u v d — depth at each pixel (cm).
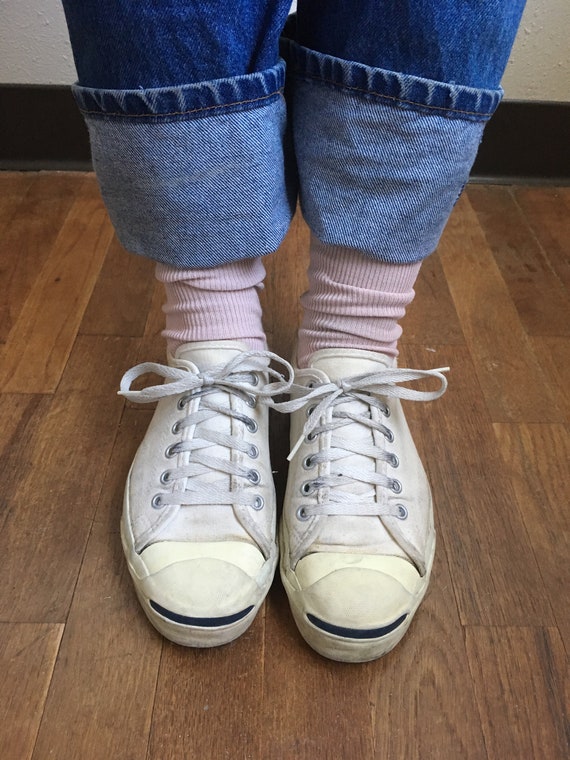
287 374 79
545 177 121
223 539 55
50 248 100
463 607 59
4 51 107
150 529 56
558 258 103
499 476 70
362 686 54
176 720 52
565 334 89
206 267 56
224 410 59
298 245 104
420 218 53
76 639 56
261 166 51
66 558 61
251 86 47
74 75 110
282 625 57
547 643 57
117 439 73
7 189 113
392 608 52
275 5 46
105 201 54
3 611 57
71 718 51
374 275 57
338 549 54
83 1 43
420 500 60
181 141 47
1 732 51
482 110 48
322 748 51
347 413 59
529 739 52
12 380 79
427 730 52
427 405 78
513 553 63
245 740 51
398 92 46
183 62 44
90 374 80
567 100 114
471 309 93
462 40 44
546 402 79
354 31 46
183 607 51
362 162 50
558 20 104
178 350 62
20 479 68
